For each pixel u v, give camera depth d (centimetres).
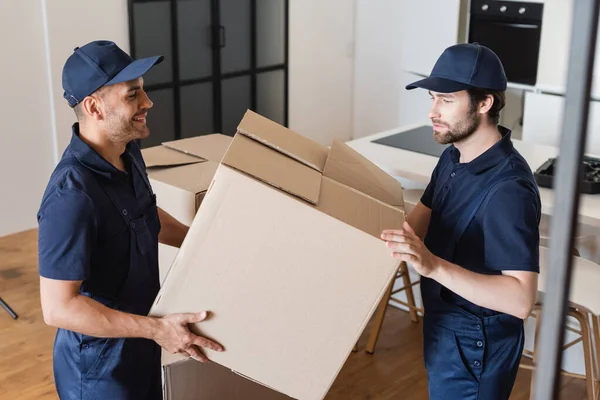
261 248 161
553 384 47
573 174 44
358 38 621
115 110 172
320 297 166
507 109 550
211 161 237
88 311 164
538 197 177
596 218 251
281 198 157
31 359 314
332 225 159
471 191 180
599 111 429
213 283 165
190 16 509
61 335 185
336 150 204
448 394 194
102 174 171
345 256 162
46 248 162
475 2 517
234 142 172
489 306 169
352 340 170
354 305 166
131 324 166
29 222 448
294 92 595
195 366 203
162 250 230
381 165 305
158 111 509
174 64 509
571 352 297
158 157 238
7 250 420
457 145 186
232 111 557
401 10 576
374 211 170
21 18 413
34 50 423
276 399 221
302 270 163
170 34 500
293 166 175
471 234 180
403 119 595
